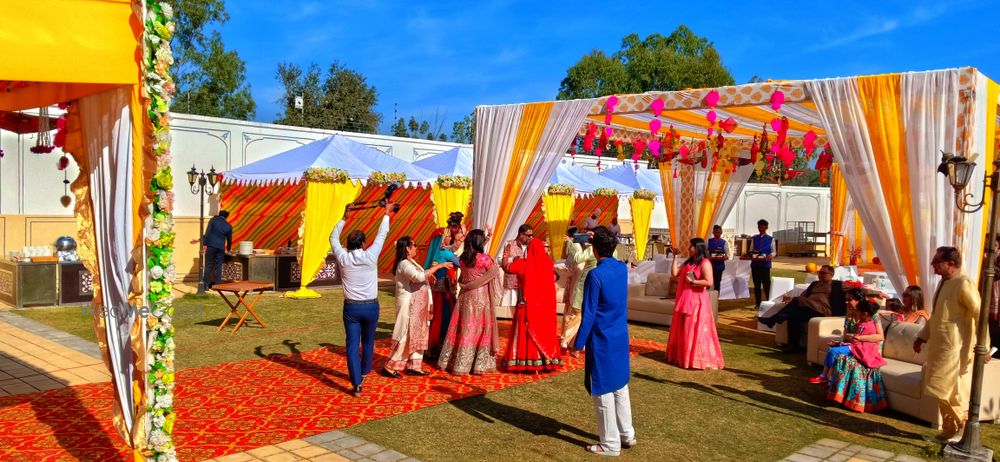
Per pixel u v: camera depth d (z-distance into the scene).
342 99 35.94
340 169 12.51
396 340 6.84
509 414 5.75
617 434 4.83
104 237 4.06
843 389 6.10
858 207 6.78
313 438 5.04
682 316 7.67
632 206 19.20
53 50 3.42
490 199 9.53
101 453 4.63
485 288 7.14
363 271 6.19
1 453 4.61
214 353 7.78
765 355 8.37
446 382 6.73
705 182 13.19
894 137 6.55
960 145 6.21
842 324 7.68
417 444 4.96
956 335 4.99
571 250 8.27
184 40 33.62
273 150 16.23
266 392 6.23
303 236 12.30
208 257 12.33
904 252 6.56
